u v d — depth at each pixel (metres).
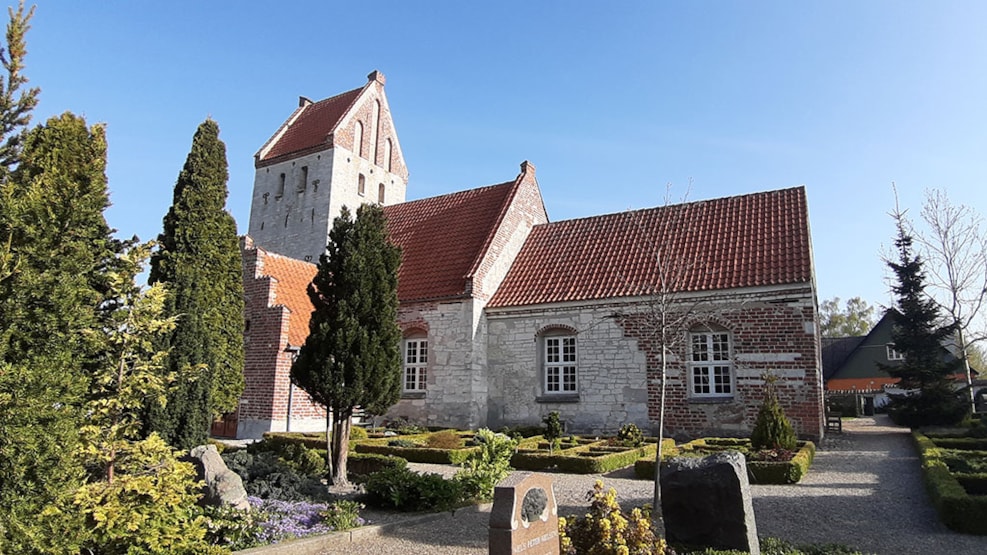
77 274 6.34
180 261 13.17
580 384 21.78
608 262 23.67
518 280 25.05
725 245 21.70
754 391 18.92
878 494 12.25
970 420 26.88
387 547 8.94
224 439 23.08
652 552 7.45
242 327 15.60
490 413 23.45
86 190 6.97
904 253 29.14
